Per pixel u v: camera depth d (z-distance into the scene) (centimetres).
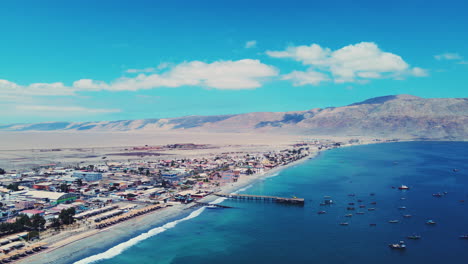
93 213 19762
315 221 19438
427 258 14362
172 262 13838
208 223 18975
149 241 16038
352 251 15062
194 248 15300
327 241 16262
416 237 16638
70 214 18575
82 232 16750
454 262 14000
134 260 13912
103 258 14000
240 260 14100
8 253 13688
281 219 19862
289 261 14012
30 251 14225
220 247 15450
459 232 17475
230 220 19588
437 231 17625
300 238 16650
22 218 16838
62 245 15050
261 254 14725
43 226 17138
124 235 16612
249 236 16938
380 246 15625
